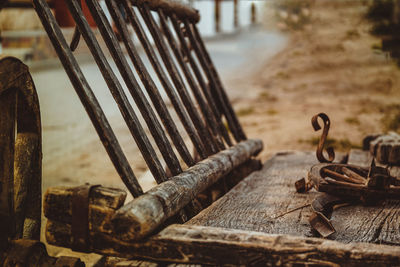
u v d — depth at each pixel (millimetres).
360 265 1972
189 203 2916
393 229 2561
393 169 3879
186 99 3643
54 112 9820
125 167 2447
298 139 6914
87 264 3281
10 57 2410
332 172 3008
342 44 14750
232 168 3809
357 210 2887
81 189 2254
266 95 10648
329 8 20906
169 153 2936
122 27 3088
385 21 15641
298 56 14555
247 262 2090
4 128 2461
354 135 6973
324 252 2012
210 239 2146
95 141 7551
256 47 18188
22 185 2697
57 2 11602
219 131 4188
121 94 2676
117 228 2152
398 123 7531
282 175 3896
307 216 2805
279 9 24531
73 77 2424
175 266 2150
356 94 10008
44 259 2467
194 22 4695
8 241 2461
